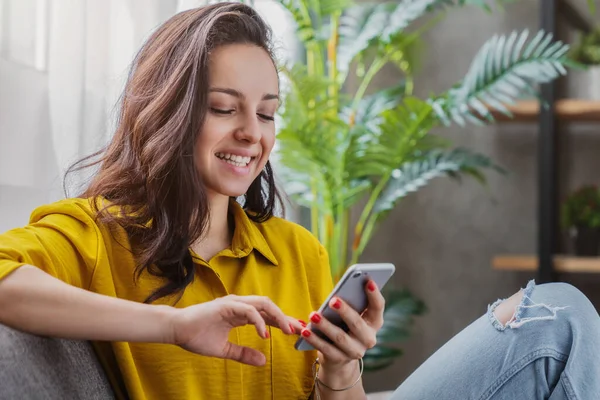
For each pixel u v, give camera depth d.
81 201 1.14
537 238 3.08
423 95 3.18
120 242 1.13
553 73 2.35
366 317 1.08
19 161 1.61
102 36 1.78
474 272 3.13
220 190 1.16
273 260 1.26
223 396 1.14
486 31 3.14
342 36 2.63
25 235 1.03
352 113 2.58
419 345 3.15
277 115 2.30
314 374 1.23
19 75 1.61
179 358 1.12
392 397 1.22
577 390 1.08
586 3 3.04
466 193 3.14
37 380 0.87
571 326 1.13
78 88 1.69
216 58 1.14
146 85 1.17
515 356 1.14
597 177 3.04
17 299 0.91
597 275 2.99
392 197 2.53
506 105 2.83
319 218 2.71
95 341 1.09
